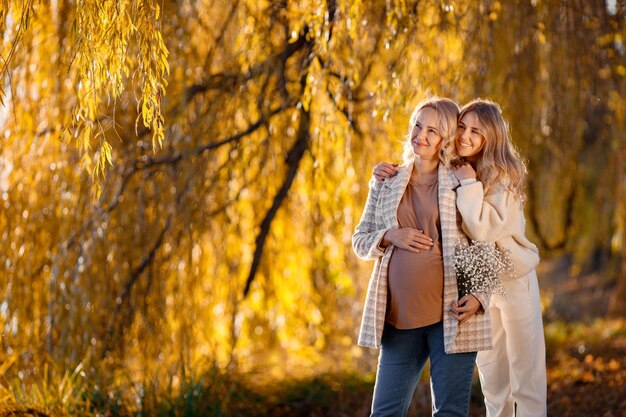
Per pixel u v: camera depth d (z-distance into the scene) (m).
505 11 7.07
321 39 5.33
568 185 10.98
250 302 8.28
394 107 5.69
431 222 3.86
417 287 3.78
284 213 7.84
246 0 6.45
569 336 10.53
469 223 3.82
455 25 6.13
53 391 5.80
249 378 7.37
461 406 3.79
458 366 3.77
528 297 4.20
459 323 3.74
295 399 7.15
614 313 11.83
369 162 7.06
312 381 7.53
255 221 7.57
